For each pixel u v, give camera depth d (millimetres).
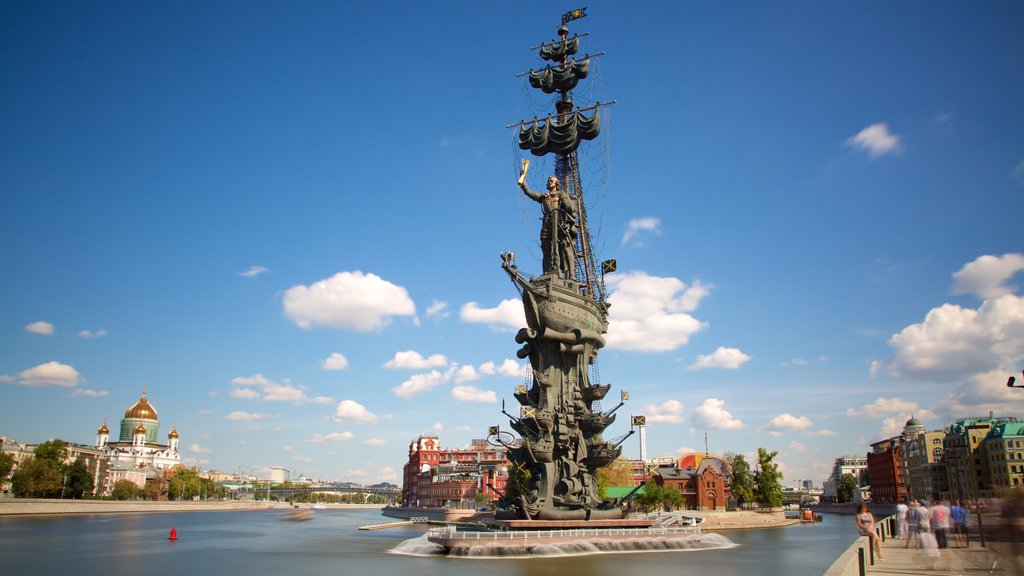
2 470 171875
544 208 93125
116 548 83000
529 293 84125
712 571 55625
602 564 60062
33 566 62844
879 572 27891
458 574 52656
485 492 190125
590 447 84375
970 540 34500
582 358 86438
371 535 116812
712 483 182125
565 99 110562
